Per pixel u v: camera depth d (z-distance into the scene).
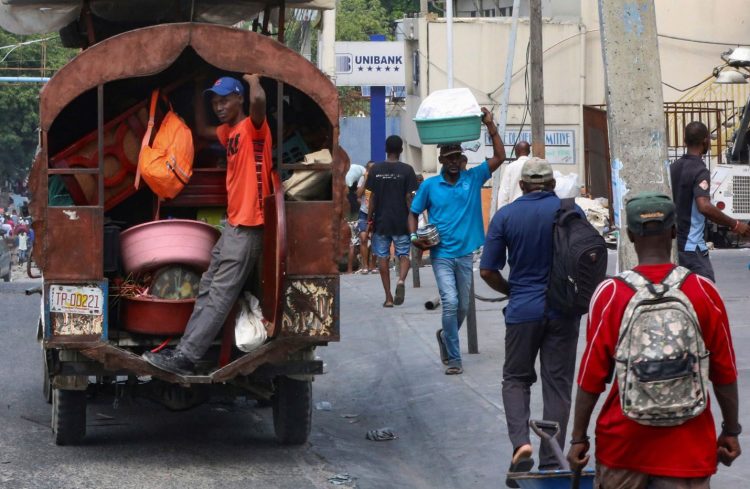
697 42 33.72
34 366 12.94
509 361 7.70
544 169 7.77
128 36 8.27
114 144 9.24
